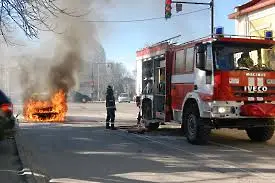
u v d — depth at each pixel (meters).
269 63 11.77
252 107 11.04
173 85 13.61
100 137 14.01
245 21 21.36
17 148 10.98
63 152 10.65
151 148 11.36
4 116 10.44
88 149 11.18
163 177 7.67
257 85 11.42
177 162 9.19
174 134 14.79
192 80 12.28
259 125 11.73
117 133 15.30
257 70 11.47
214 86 11.19
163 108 14.33
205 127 11.66
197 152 10.62
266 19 19.72
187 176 7.74
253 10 20.48
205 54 11.49
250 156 9.97
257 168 8.48
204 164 8.95
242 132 15.01
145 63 16.42
